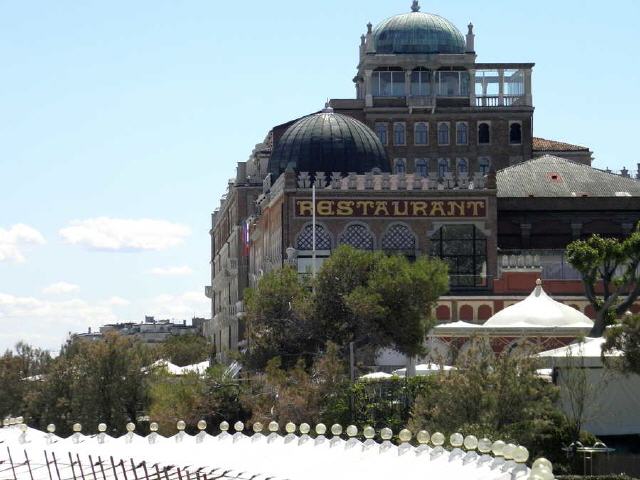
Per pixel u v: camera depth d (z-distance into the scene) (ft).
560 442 358.64
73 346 569.23
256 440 253.65
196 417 457.27
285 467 230.89
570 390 390.42
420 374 490.08
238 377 570.87
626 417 415.23
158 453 254.47
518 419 350.43
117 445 265.34
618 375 414.21
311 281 551.18
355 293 520.01
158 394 473.67
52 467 254.88
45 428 530.27
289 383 448.24
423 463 213.87
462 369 362.94
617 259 597.11
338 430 241.76
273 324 531.91
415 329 528.63
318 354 516.73
